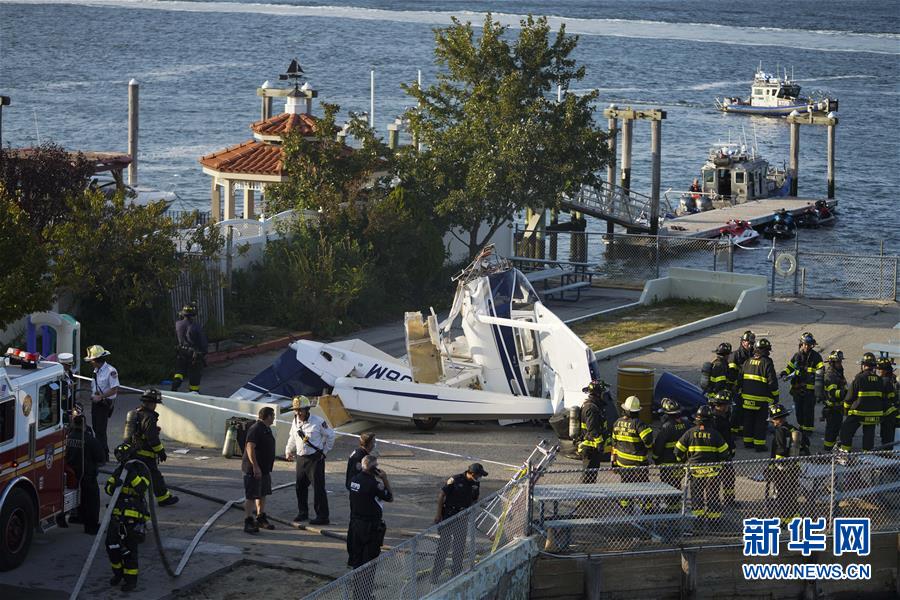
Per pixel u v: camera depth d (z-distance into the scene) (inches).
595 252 5871.1
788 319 3393.2
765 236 6535.4
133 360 2628.0
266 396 2319.1
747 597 1692.9
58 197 2918.3
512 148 3587.6
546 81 3875.5
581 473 1850.4
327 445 1680.6
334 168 3513.8
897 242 6565.0
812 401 2175.2
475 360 2427.4
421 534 1418.6
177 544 1589.6
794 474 1713.8
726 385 2231.8
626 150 6077.8
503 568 1544.0
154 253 2655.0
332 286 3122.5
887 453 1768.0
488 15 3895.2
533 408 2251.5
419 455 2097.7
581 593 1640.0
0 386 1434.5
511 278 2459.4
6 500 1457.9
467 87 3956.7
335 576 1494.8
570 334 2229.3
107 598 1406.3
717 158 7357.3
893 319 3398.1
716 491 1676.9
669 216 6702.8
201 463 2007.9
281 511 1738.4
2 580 1453.0
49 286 2235.5
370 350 2455.7
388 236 3422.7
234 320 3019.2
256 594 1444.4
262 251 3243.1
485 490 1888.5
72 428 1622.8
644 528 1662.2
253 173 3649.1
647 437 1711.4
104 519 1429.6
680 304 3622.0
